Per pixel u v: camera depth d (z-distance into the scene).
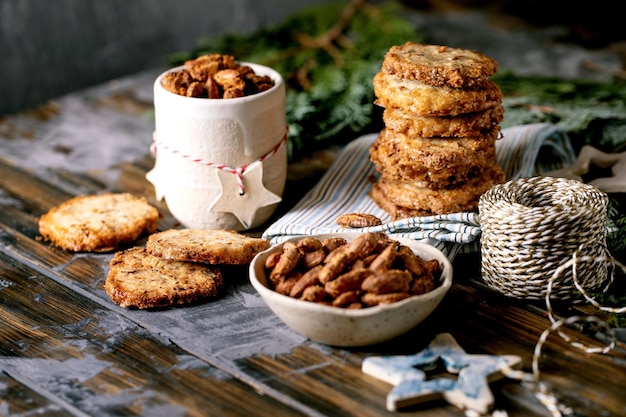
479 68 0.80
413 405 0.70
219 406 0.70
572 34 1.24
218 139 0.82
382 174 0.86
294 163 0.96
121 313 0.78
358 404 0.70
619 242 0.81
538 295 0.77
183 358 0.74
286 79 1.05
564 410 0.69
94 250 0.84
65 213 0.87
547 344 0.74
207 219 0.85
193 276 0.80
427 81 0.80
